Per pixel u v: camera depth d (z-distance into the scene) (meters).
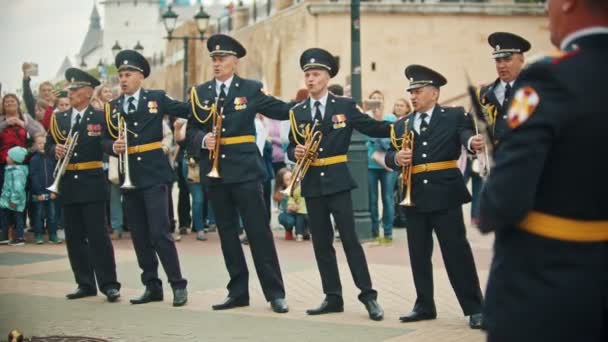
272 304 9.48
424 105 8.84
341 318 9.05
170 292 10.68
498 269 4.09
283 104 9.83
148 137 9.95
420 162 8.74
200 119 9.82
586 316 3.87
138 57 10.10
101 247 10.12
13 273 12.05
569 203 3.91
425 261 8.87
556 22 4.07
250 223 9.59
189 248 14.32
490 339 4.06
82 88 10.44
